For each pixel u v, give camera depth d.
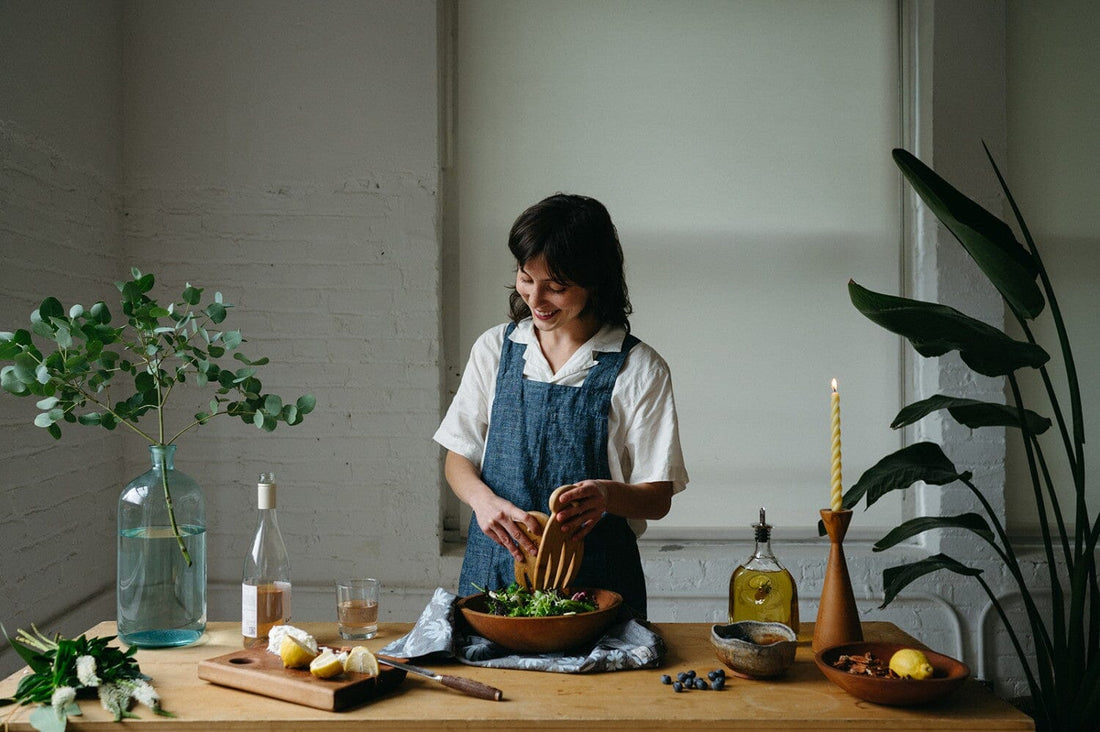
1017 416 2.32
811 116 3.30
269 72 3.15
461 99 3.28
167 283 3.12
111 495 2.98
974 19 3.16
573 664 1.48
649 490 1.81
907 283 3.29
